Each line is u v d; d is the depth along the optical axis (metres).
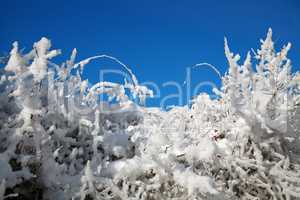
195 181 2.52
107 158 2.92
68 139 2.85
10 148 2.35
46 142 2.54
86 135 3.08
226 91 3.46
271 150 3.06
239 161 2.95
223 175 2.98
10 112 2.78
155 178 2.73
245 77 3.14
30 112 2.46
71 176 2.57
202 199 2.58
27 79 2.68
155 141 2.91
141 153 3.00
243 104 3.07
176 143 3.08
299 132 3.21
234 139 3.14
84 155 3.02
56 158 2.77
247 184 2.99
